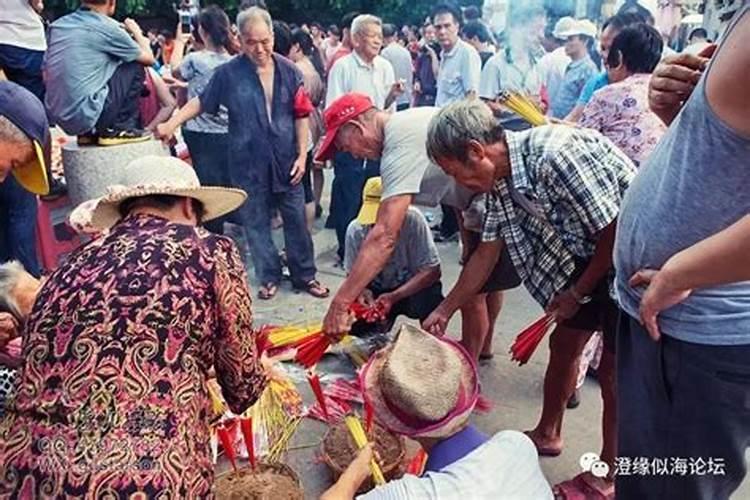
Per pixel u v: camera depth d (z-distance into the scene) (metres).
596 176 1.74
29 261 2.85
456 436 1.33
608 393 1.97
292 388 2.31
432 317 2.13
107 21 2.98
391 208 2.13
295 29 4.46
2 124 2.00
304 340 2.28
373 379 1.38
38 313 1.28
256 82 3.20
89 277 1.27
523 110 2.26
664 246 1.15
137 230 1.35
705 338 1.16
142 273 1.27
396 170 2.13
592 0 5.80
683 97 1.29
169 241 1.32
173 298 1.26
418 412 1.27
